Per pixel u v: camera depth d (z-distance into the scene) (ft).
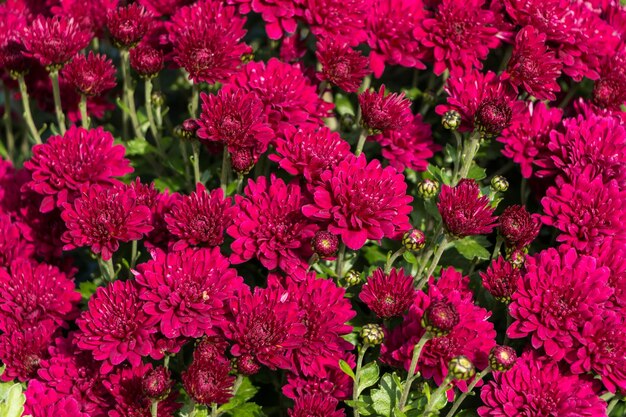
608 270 2.53
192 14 2.85
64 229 2.85
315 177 2.62
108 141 2.73
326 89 2.98
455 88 2.80
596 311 2.49
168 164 3.05
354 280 2.62
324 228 2.56
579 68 2.87
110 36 2.91
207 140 2.77
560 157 2.77
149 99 2.94
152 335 2.49
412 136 2.89
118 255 2.92
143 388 2.39
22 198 2.86
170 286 2.48
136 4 3.04
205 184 3.04
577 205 2.65
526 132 2.81
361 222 2.50
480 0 2.86
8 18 3.05
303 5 2.83
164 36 2.89
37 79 3.17
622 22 3.06
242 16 3.34
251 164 2.64
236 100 2.61
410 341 2.49
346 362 2.58
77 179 2.67
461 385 2.48
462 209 2.49
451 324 2.35
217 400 2.39
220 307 2.46
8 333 2.68
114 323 2.47
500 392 2.48
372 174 2.57
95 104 3.17
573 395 2.48
